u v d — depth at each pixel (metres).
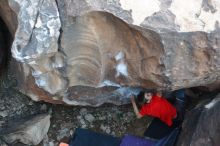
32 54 3.46
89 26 3.53
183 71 3.65
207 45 3.52
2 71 4.44
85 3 3.40
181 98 4.40
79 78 3.97
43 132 4.26
